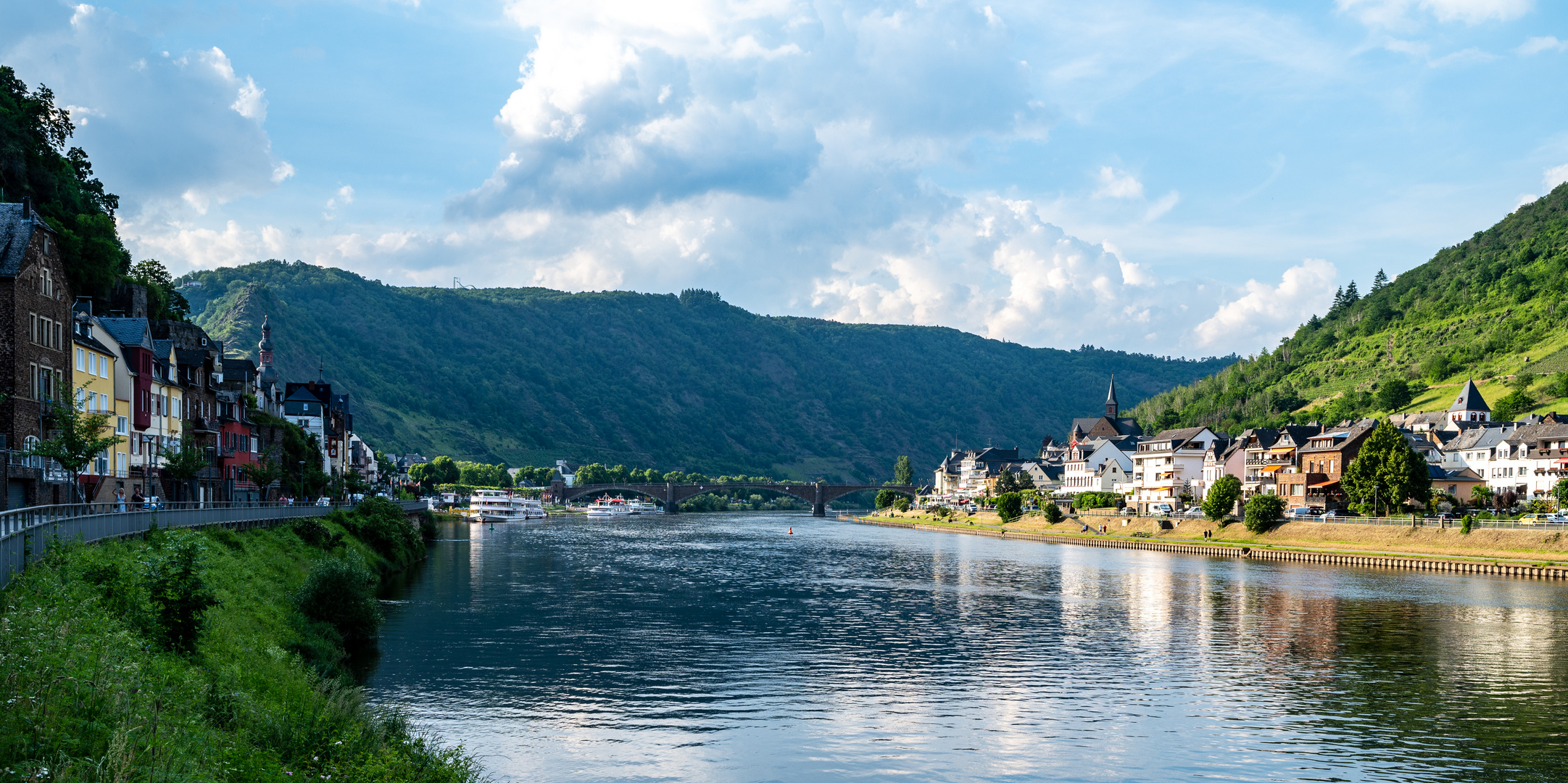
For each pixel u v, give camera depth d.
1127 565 145.12
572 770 45.09
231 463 128.62
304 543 95.56
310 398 187.25
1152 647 75.88
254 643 46.91
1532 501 172.62
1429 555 140.50
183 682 34.53
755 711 55.69
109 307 122.62
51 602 35.16
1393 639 79.31
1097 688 62.19
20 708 24.70
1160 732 52.62
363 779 31.38
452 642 73.12
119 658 31.69
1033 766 46.97
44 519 45.06
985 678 64.75
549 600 98.00
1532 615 91.38
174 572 41.94
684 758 47.19
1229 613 92.88
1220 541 175.75
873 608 96.25
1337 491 190.25
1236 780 45.34
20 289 70.75
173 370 108.25
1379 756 48.81
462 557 147.75
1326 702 58.88
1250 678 65.00
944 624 86.31
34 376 73.00
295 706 39.25
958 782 44.75
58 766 22.89
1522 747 50.19
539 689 59.31
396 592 100.88
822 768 46.28
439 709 54.44
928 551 176.25
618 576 123.19
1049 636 80.69
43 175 124.25
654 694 59.16
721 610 93.88
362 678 60.72
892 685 62.47
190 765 26.08
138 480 96.56
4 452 61.38
